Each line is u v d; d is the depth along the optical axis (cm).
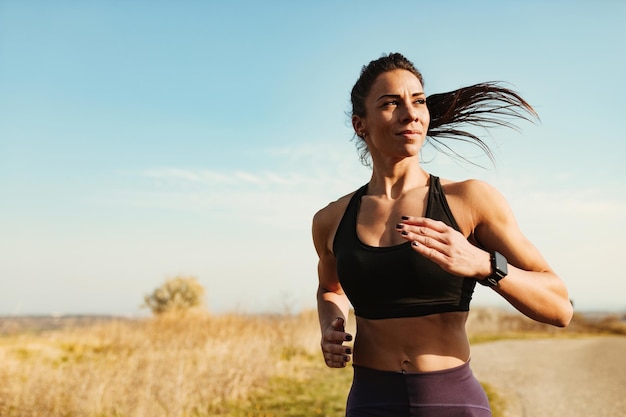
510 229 174
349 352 187
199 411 600
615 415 621
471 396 174
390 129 184
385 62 189
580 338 2072
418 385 173
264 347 913
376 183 197
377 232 184
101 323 1234
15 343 1021
